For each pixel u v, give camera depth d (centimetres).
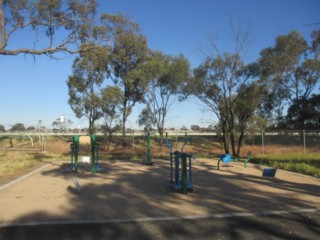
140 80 3338
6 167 1422
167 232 564
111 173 1329
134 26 3344
